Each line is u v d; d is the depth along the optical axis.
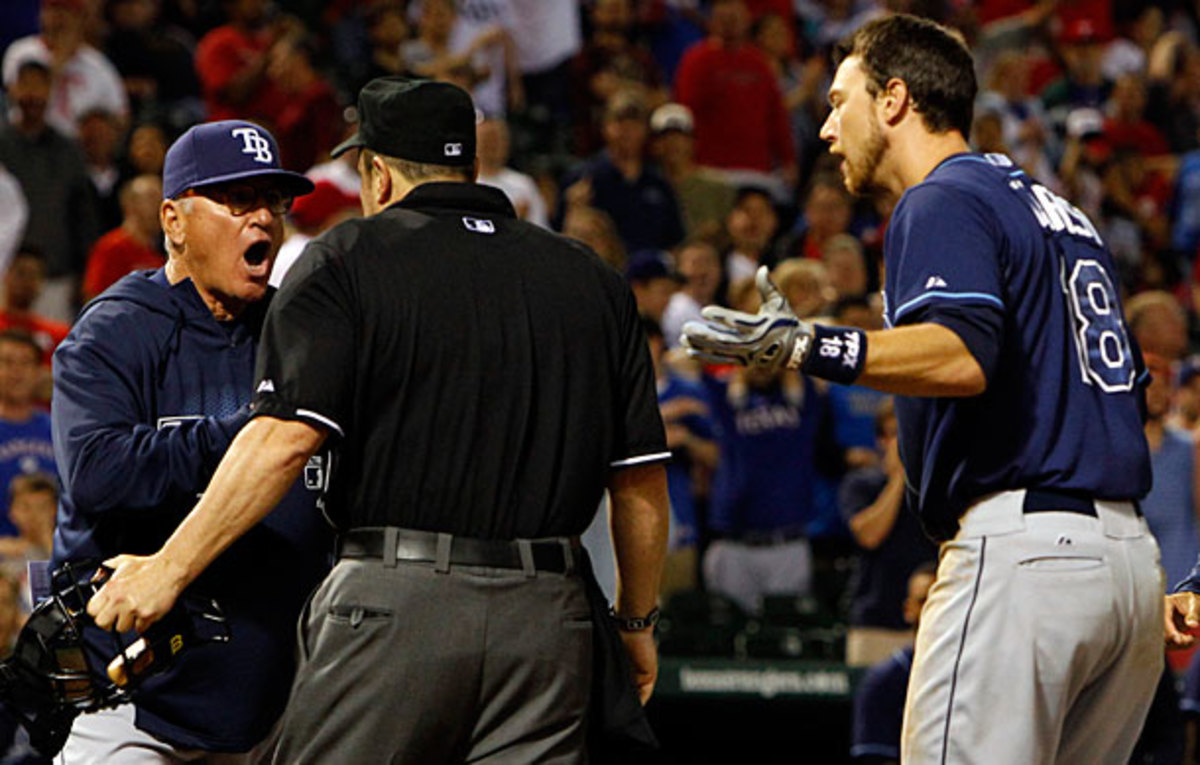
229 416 14.41
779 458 31.00
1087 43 54.22
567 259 12.97
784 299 12.32
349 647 12.07
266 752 14.70
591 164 40.88
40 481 27.86
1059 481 12.94
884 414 28.22
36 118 36.22
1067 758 13.78
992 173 13.45
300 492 14.32
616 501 13.30
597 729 12.88
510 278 12.63
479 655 12.14
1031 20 55.91
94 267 34.34
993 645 12.91
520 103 46.38
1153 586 13.30
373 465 12.21
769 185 45.31
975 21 54.16
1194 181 47.53
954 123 13.86
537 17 46.78
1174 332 31.89
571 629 12.45
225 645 14.16
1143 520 13.48
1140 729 14.00
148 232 34.69
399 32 43.75
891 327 13.20
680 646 27.94
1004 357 13.02
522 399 12.45
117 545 14.10
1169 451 29.19
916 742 13.28
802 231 40.97
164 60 44.84
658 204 39.66
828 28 56.00
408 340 12.25
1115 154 48.88
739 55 44.94
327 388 11.93
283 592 14.32
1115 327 13.51
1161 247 47.31
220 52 43.22
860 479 28.73
